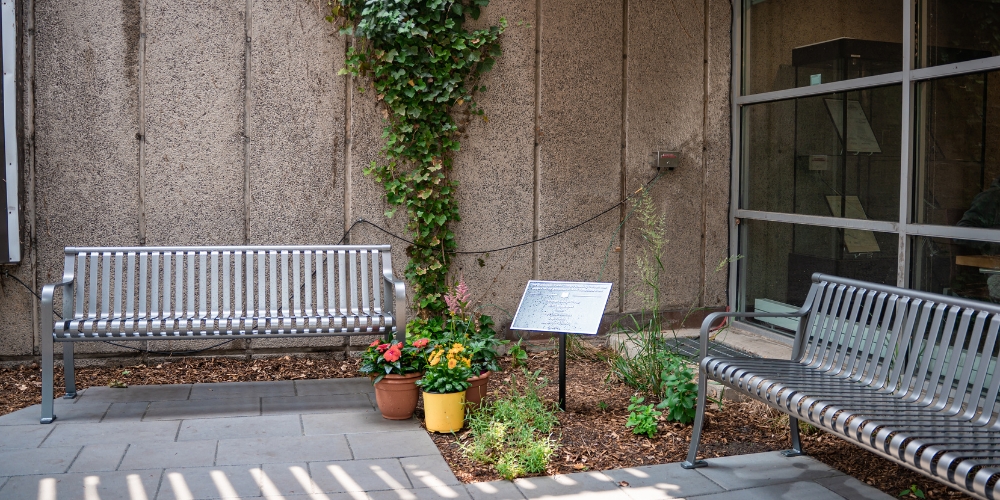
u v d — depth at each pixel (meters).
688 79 6.92
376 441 4.29
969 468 2.59
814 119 6.10
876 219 5.49
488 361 4.94
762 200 6.75
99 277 5.93
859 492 3.58
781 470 3.86
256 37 5.98
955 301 3.35
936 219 5.02
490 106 6.44
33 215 5.72
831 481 3.71
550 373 5.84
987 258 4.65
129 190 5.85
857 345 3.82
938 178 5.01
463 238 6.46
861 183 5.63
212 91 5.94
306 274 5.34
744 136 6.98
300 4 6.05
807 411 3.31
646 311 6.91
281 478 3.73
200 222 5.98
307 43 6.08
